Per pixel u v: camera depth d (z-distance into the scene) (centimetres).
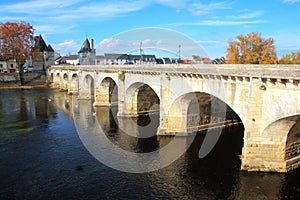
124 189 1983
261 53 5209
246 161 2178
